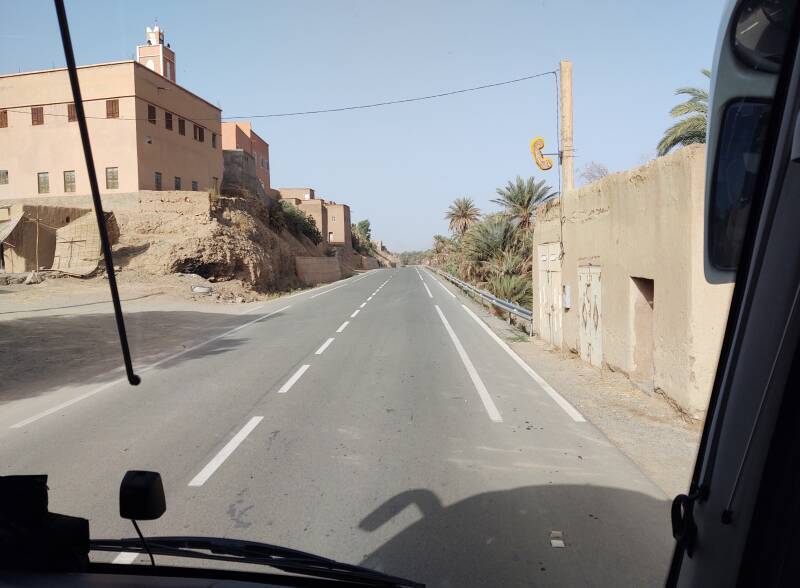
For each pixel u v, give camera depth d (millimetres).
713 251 1498
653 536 4195
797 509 1100
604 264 10297
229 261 34312
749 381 1201
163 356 13031
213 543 2787
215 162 43156
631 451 6219
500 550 3992
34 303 22188
